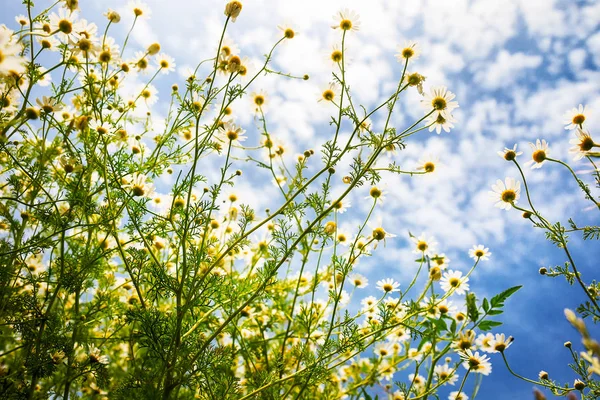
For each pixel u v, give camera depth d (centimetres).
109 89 50
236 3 42
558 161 37
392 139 41
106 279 50
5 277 39
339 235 54
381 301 47
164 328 42
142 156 49
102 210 43
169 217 42
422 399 42
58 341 40
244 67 48
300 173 46
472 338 40
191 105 45
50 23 43
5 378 38
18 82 38
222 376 44
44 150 41
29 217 43
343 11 48
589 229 35
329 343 43
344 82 42
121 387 41
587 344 13
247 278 47
